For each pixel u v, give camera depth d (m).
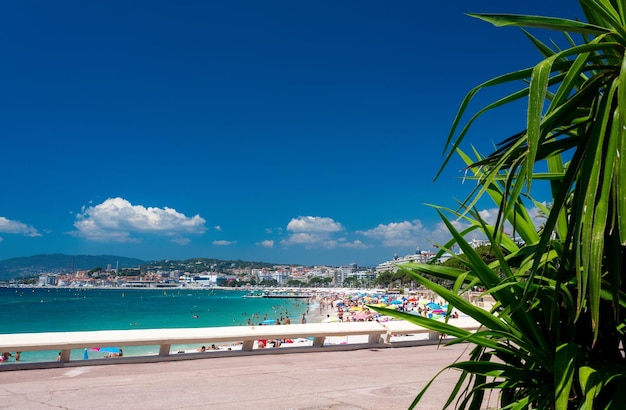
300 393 7.62
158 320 103.56
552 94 2.71
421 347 14.36
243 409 6.61
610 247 2.03
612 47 1.99
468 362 2.60
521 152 2.27
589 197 1.82
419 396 2.59
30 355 37.47
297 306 175.12
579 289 1.80
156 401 7.06
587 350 2.53
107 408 6.63
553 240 2.51
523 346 2.55
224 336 11.99
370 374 9.47
